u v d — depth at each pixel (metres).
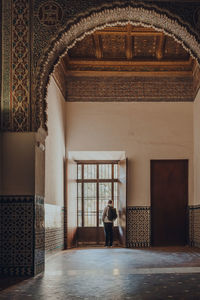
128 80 11.23
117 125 11.14
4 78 6.23
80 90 11.21
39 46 6.25
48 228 8.46
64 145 10.84
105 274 5.97
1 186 6.04
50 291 4.71
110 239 11.24
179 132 11.14
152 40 9.83
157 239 11.02
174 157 11.08
